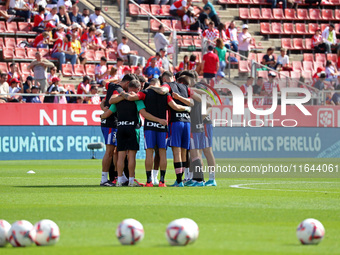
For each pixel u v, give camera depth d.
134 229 18.86
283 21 117.06
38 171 57.50
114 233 21.33
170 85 40.72
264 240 20.03
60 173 54.97
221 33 99.06
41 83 83.06
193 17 104.44
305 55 109.31
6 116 75.69
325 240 20.17
